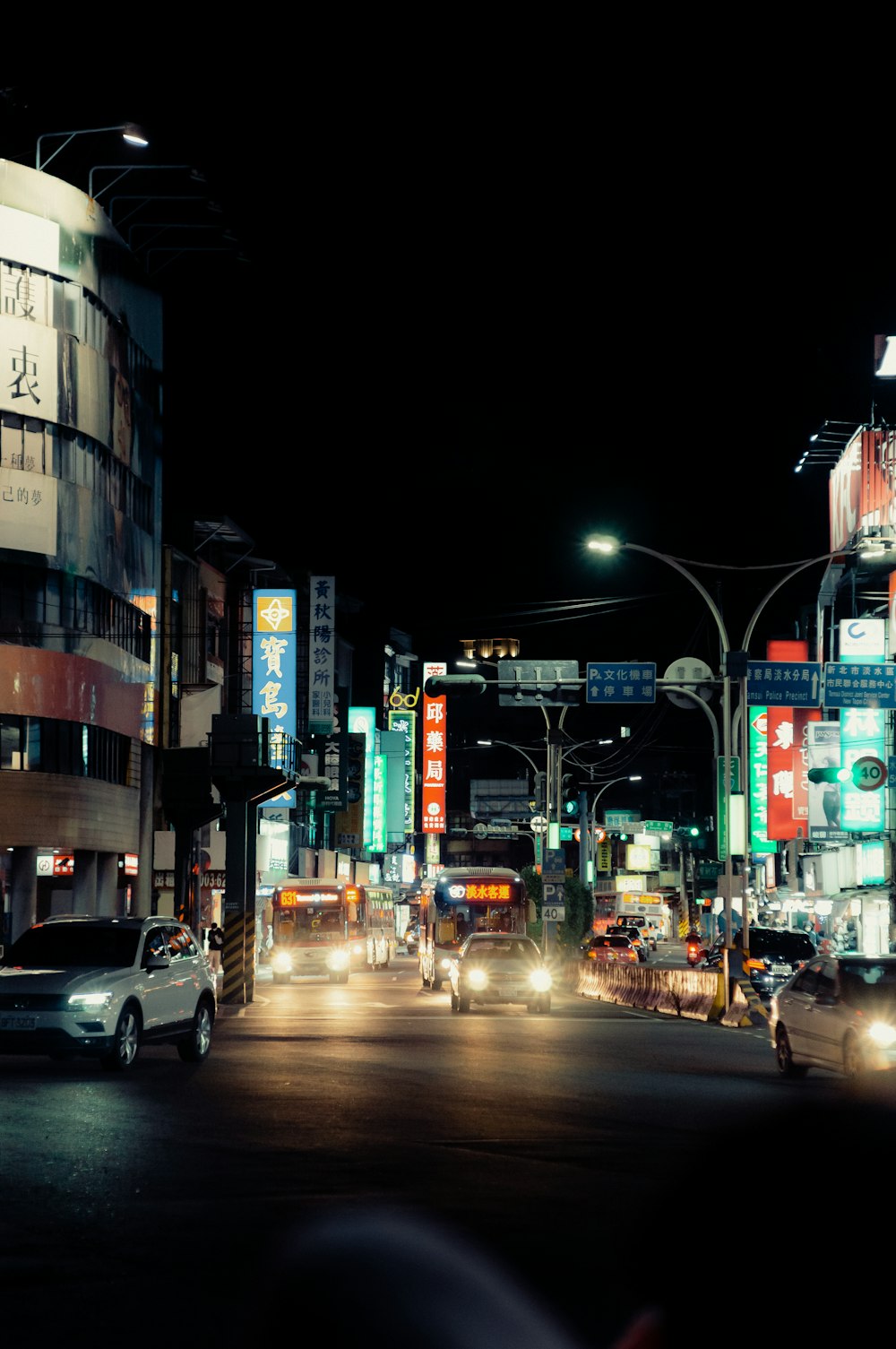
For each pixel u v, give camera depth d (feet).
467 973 109.70
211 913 205.98
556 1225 28.19
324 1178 34.19
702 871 411.13
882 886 178.70
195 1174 34.76
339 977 173.37
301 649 261.44
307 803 273.95
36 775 146.00
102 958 64.28
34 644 146.30
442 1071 61.98
